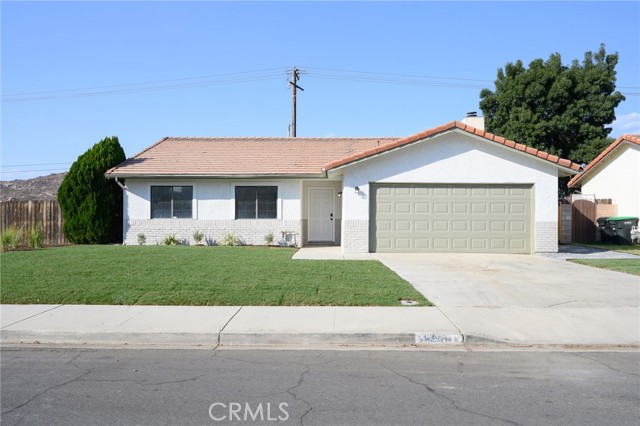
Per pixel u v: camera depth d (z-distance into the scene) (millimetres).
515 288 11320
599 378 6242
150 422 4918
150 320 8727
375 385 5977
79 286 11016
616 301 10117
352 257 16172
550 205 17281
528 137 31594
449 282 12008
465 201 17469
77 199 20469
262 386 5938
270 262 14148
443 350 7547
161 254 15617
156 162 21406
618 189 23297
